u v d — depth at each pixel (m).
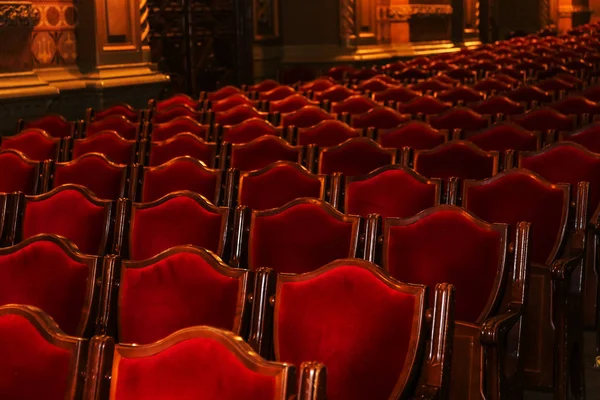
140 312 2.96
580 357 3.74
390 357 2.60
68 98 10.63
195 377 2.03
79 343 2.18
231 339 2.03
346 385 2.65
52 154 6.58
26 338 2.24
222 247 3.91
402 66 13.21
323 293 2.73
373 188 4.50
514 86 9.76
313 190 4.69
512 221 4.16
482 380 3.06
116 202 4.16
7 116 9.32
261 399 1.94
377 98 9.14
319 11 16.20
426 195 4.39
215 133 6.96
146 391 2.07
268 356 2.79
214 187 4.95
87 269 3.06
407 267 3.50
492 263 3.37
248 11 15.13
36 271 3.13
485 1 24.56
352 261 2.75
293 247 3.73
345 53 16.34
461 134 6.18
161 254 3.00
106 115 8.45
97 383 2.11
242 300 2.81
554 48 15.81
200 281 2.90
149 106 9.13
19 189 5.40
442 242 3.46
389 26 17.95
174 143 6.20
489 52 14.06
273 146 5.91
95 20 10.87
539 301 3.78
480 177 5.20
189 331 2.08
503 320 3.09
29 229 4.28
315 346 2.71
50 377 2.19
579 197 4.07
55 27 10.57
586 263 4.43
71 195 4.27
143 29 11.66
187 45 14.34
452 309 2.57
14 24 9.18
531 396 3.98
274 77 16.16
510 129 6.05
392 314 2.62
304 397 1.85
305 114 7.62
